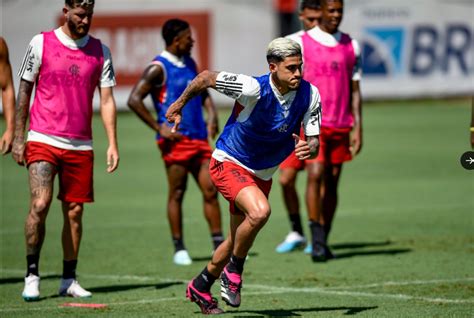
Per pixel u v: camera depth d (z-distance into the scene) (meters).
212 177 17.56
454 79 74.38
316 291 20.47
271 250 26.91
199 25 70.50
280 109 16.94
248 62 71.06
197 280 17.83
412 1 73.25
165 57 25.02
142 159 51.84
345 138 25.30
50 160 19.75
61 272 23.77
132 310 18.48
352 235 29.23
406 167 47.03
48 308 18.78
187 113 24.83
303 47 24.91
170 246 27.64
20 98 19.80
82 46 20.03
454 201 36.19
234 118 17.39
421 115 70.31
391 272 22.78
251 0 70.75
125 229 30.88
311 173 24.81
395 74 73.75
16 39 68.56
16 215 34.28
